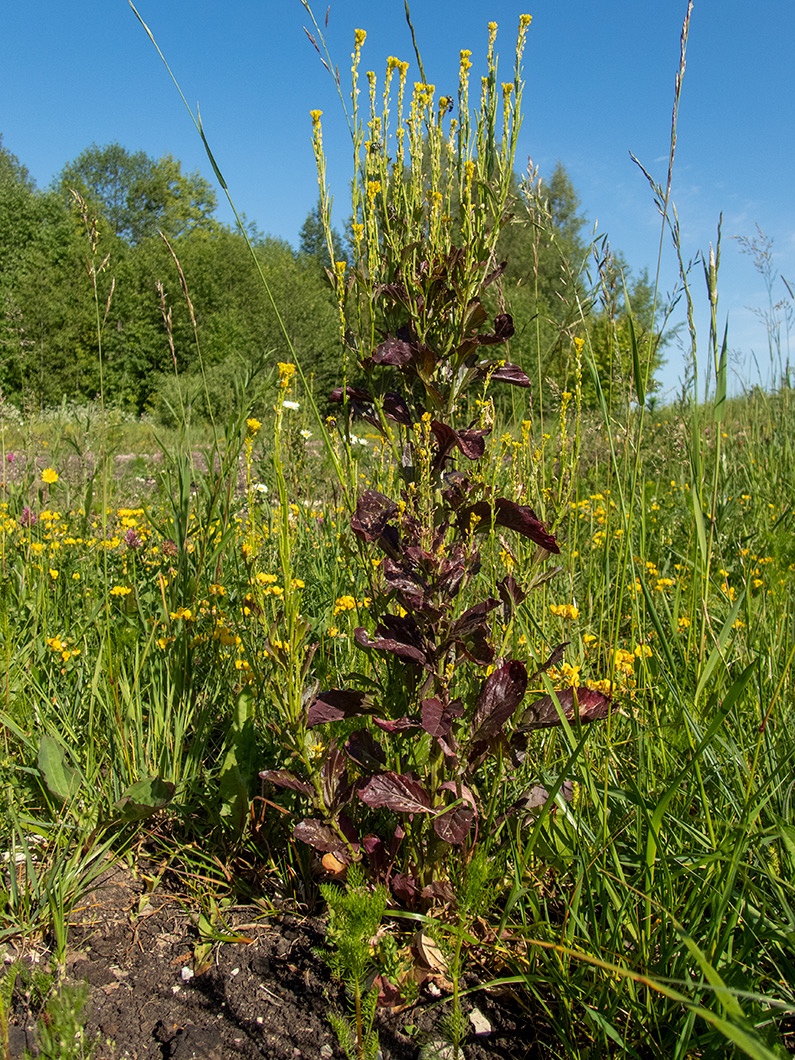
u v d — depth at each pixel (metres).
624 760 2.06
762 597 2.48
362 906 1.36
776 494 4.87
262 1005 1.64
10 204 25.52
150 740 2.37
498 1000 1.64
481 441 1.67
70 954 1.77
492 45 1.71
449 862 1.86
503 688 1.69
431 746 1.73
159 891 2.02
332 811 1.78
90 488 3.82
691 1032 1.29
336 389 1.93
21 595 3.22
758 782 1.77
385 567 1.72
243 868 2.09
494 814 1.85
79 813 2.11
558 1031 1.44
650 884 1.49
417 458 1.71
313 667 2.56
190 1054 1.51
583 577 3.13
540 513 2.08
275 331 28.31
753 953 1.41
